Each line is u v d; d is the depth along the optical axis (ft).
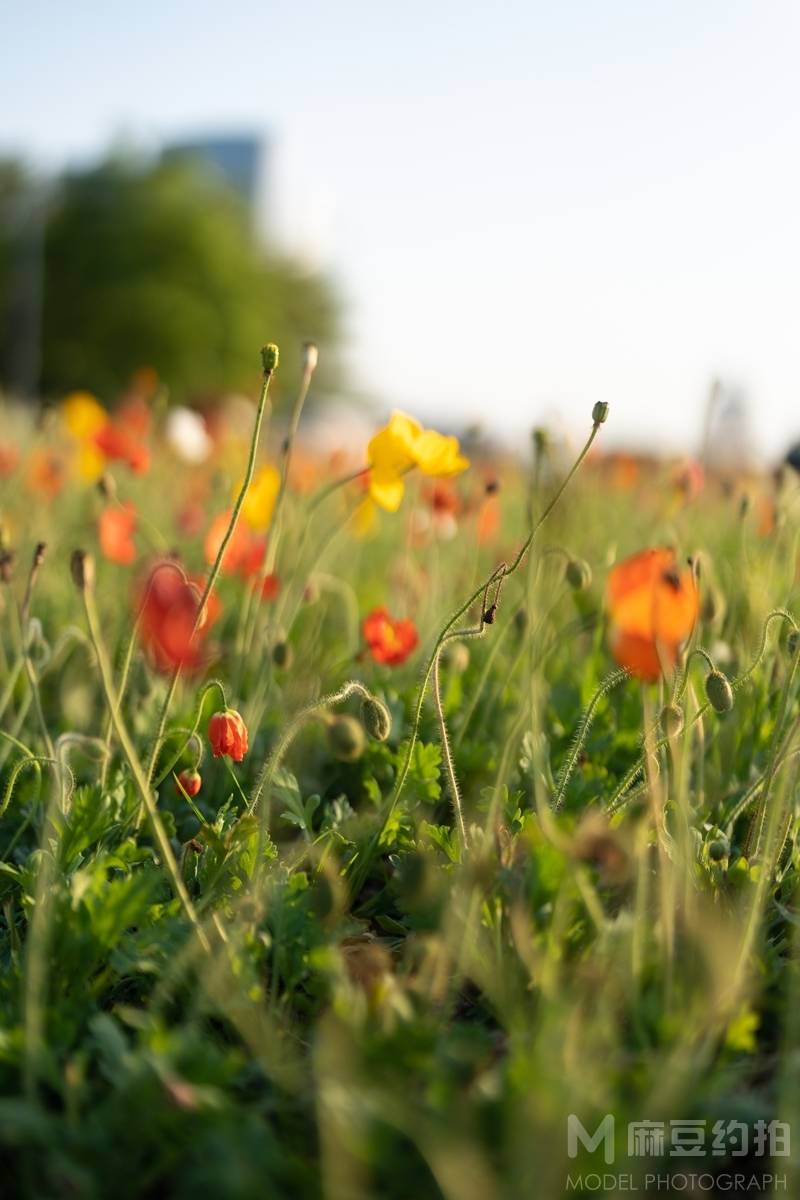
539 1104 3.05
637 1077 3.18
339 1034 3.21
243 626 4.78
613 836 3.29
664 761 3.83
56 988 3.42
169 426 8.25
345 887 3.79
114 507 5.20
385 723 3.64
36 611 5.49
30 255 65.10
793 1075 3.16
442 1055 3.22
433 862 3.67
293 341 69.77
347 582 5.92
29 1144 3.14
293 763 4.48
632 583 3.43
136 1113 3.13
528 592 3.83
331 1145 3.07
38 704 4.07
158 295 64.75
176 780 4.00
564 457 4.60
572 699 4.62
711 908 3.60
